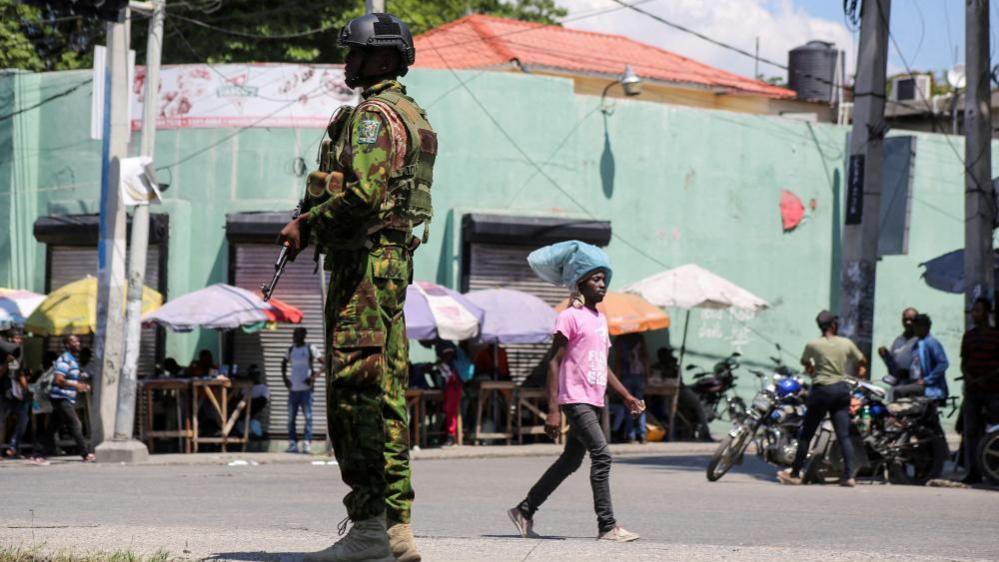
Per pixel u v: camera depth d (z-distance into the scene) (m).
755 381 31.12
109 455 21.56
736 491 15.57
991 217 19.81
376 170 5.99
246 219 26.80
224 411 24.95
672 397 28.45
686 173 30.53
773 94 37.84
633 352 27.23
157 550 7.16
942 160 33.34
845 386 16.86
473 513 12.28
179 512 11.73
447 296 25.22
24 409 22.27
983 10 19.77
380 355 6.13
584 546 7.75
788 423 18.12
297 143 27.31
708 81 37.16
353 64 6.38
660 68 37.22
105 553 6.98
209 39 36.75
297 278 26.91
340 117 6.27
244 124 27.38
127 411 21.64
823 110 42.09
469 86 28.53
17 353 22.41
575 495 14.73
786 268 31.67
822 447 17.41
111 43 22.19
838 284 32.28
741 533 10.42
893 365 19.98
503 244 28.42
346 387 6.13
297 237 6.16
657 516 12.02
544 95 29.09
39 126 28.34
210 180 27.47
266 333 26.91
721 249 30.91
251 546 7.48
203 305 24.38
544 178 29.06
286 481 17.02
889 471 18.05
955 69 36.59
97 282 24.05
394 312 6.32
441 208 28.33
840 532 10.62
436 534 10.11
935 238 33.19
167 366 25.81
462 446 25.86
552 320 26.00
